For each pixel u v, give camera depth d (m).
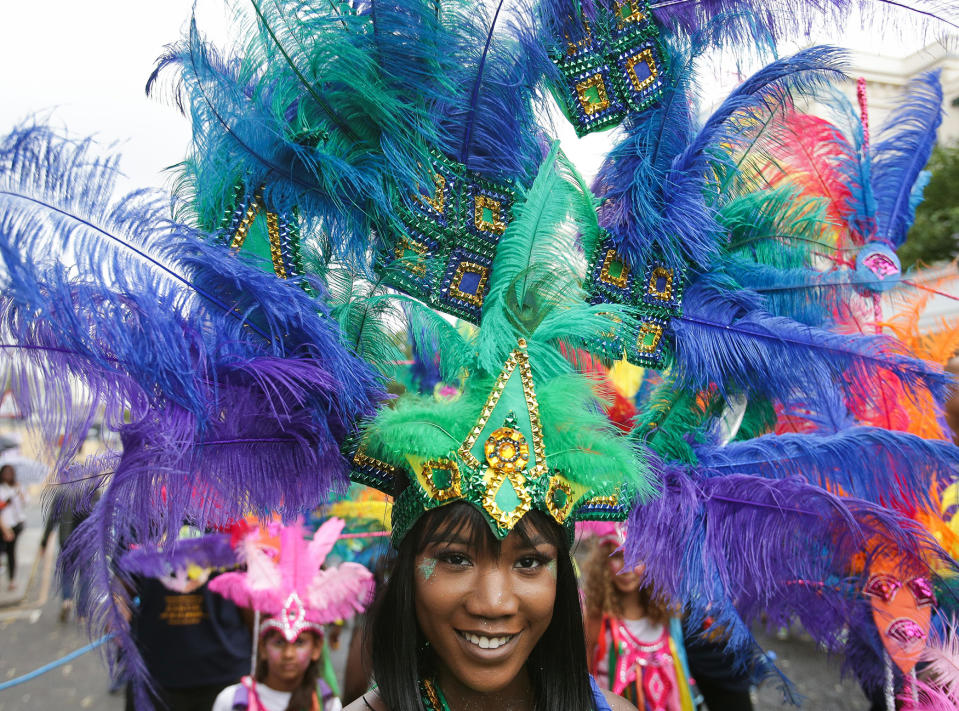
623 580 2.93
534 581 1.20
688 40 1.53
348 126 1.39
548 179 1.39
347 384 1.31
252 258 1.32
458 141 1.44
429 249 1.41
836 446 1.55
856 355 1.53
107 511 1.23
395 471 1.37
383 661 1.26
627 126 1.54
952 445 1.52
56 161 1.16
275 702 2.63
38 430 1.12
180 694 3.12
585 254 1.49
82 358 1.12
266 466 1.33
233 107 1.31
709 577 1.48
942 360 2.19
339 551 2.85
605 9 1.50
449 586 1.17
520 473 1.20
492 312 1.31
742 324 1.54
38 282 1.10
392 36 1.37
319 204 1.37
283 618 2.54
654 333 1.52
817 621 1.69
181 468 1.25
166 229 1.23
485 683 1.18
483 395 1.27
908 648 1.64
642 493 1.42
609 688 2.97
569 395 1.30
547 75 1.47
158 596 3.09
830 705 3.70
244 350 1.30
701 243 1.52
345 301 1.40
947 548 1.92
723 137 1.52
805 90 1.51
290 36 1.33
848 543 1.53
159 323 1.17
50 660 5.46
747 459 1.59
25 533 10.32
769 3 1.50
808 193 1.91
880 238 1.98
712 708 3.02
